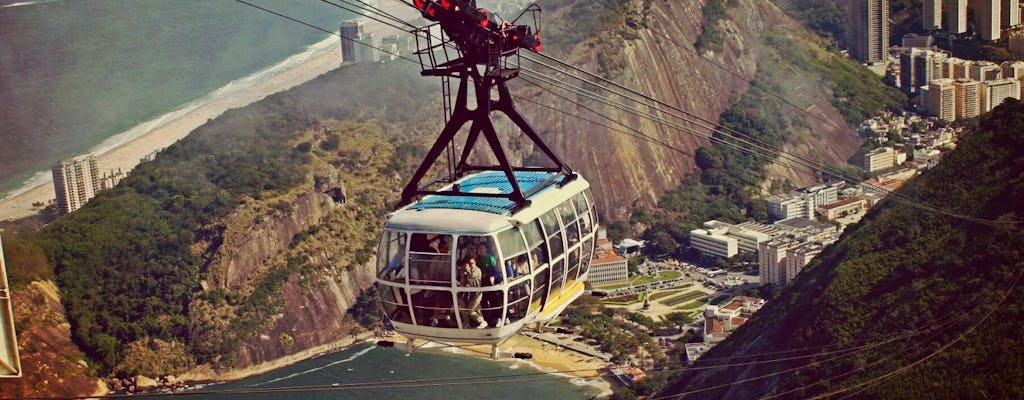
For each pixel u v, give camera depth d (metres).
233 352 132.00
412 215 33.25
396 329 34.19
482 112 35.62
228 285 140.62
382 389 119.19
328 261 149.75
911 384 85.31
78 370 125.19
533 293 33.69
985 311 88.31
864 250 108.00
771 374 98.31
